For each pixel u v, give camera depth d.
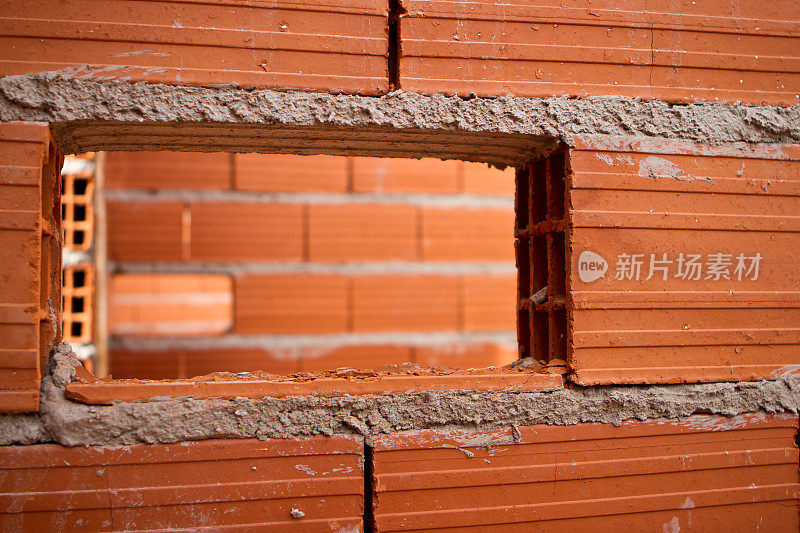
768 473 1.39
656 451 1.34
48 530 1.14
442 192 2.93
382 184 2.87
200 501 1.19
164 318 2.70
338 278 2.83
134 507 1.17
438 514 1.26
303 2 1.23
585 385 1.30
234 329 2.75
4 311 1.12
